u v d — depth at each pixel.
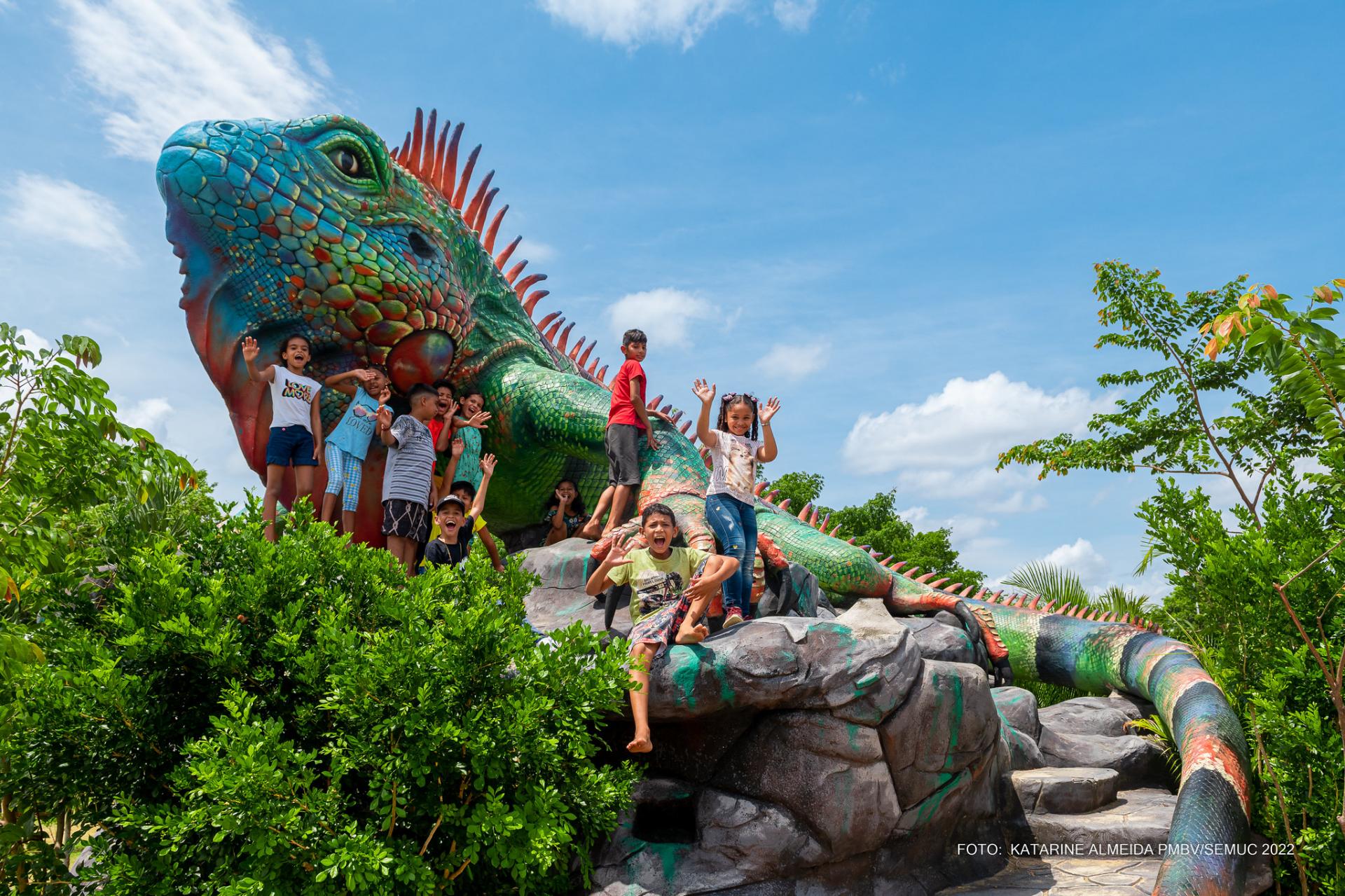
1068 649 11.23
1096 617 11.65
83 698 4.77
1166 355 13.72
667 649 5.91
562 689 5.13
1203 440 13.12
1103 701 10.33
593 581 6.46
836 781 5.69
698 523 8.06
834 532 12.66
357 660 4.81
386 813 4.77
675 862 5.65
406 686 4.71
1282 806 6.17
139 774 5.00
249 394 8.12
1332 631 6.66
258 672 5.00
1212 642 8.71
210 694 5.16
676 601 6.07
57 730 4.79
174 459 8.02
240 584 5.21
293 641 4.93
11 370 7.05
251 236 7.64
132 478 7.44
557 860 5.41
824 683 5.70
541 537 10.90
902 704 5.95
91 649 4.91
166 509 6.70
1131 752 8.75
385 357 8.56
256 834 4.32
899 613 11.31
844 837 5.70
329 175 8.05
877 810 5.79
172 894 4.74
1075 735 9.23
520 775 5.00
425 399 7.90
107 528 5.99
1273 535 7.34
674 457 8.80
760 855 5.61
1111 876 6.41
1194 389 13.17
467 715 4.79
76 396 7.33
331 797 4.57
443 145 10.06
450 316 8.80
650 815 6.16
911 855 6.19
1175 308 13.47
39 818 5.54
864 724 5.79
